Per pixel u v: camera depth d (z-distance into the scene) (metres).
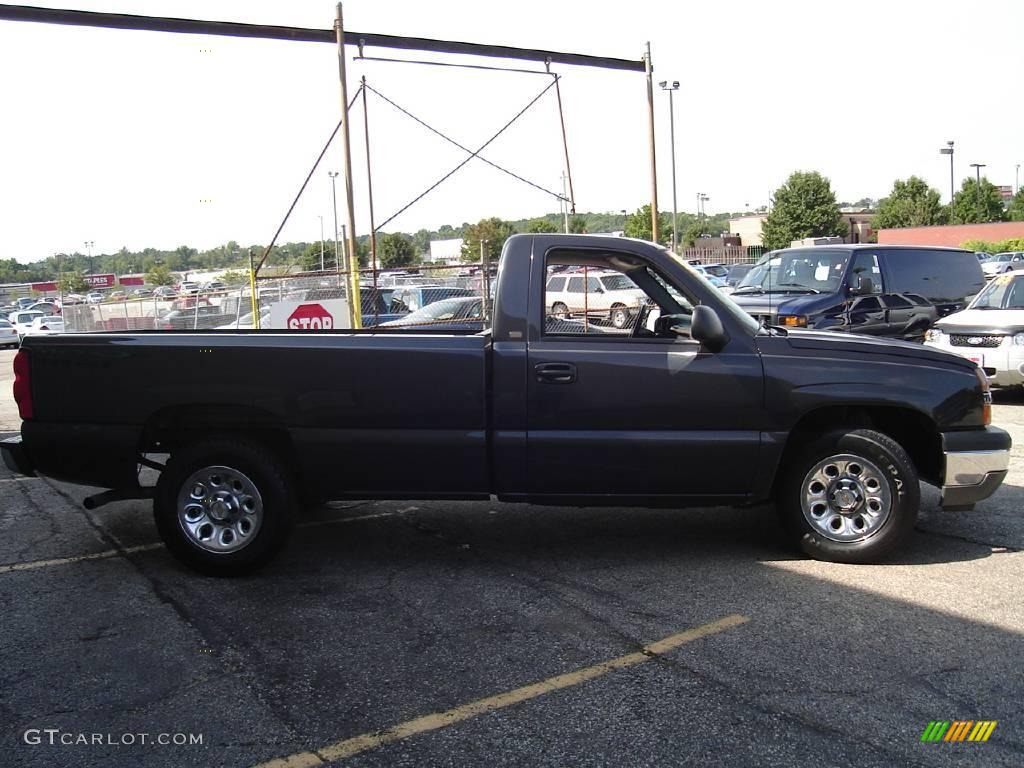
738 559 5.39
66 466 5.30
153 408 5.16
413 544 5.83
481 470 5.15
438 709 3.58
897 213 73.19
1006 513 6.29
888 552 5.18
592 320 5.64
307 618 4.58
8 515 6.69
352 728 3.45
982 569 5.12
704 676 3.83
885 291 12.05
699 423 5.08
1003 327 10.61
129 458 5.25
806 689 3.69
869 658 3.97
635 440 5.05
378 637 4.32
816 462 5.19
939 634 4.22
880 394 5.07
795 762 3.15
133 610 4.71
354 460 5.15
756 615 4.49
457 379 5.07
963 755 3.18
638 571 5.21
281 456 5.40
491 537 5.96
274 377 5.11
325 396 5.11
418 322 12.12
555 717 3.50
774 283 12.58
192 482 5.17
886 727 3.38
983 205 79.19
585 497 5.18
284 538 5.20
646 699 3.63
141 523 6.46
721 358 5.07
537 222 58.31
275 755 3.26
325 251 67.06
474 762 3.19
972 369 5.26
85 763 3.22
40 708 3.65
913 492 5.08
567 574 5.18
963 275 13.09
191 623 4.52
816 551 5.27
